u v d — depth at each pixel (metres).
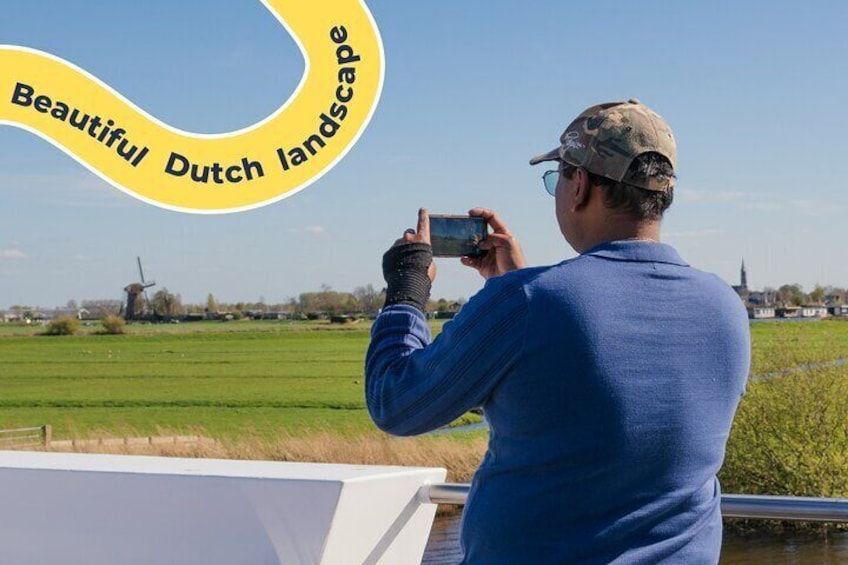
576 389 1.36
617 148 1.45
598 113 1.49
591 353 1.37
